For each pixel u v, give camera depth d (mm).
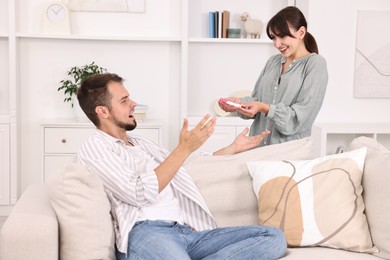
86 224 2082
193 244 2359
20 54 5039
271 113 3010
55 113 5129
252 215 2654
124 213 2279
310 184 2488
